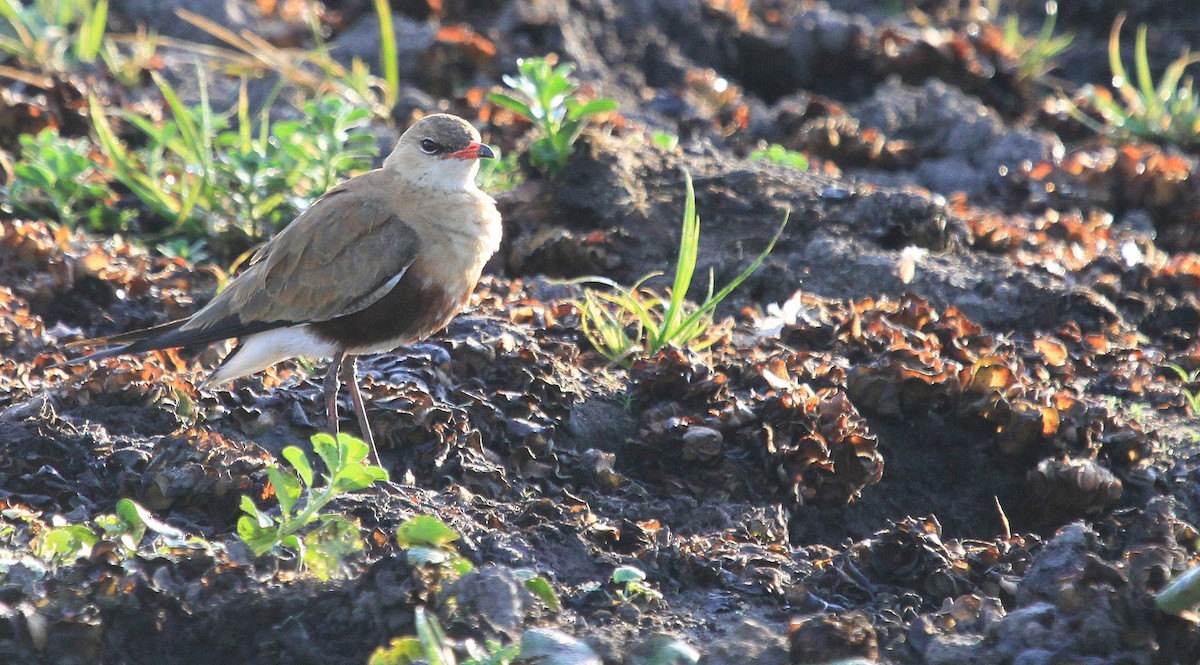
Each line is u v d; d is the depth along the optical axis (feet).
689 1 72.90
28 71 60.70
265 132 52.75
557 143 50.80
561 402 37.73
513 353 38.78
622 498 35.24
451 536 28.40
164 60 63.77
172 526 31.78
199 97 61.31
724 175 52.49
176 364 39.58
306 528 30.45
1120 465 38.34
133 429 35.12
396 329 36.68
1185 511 36.94
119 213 50.57
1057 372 42.09
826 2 83.87
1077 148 65.62
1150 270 49.03
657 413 37.47
